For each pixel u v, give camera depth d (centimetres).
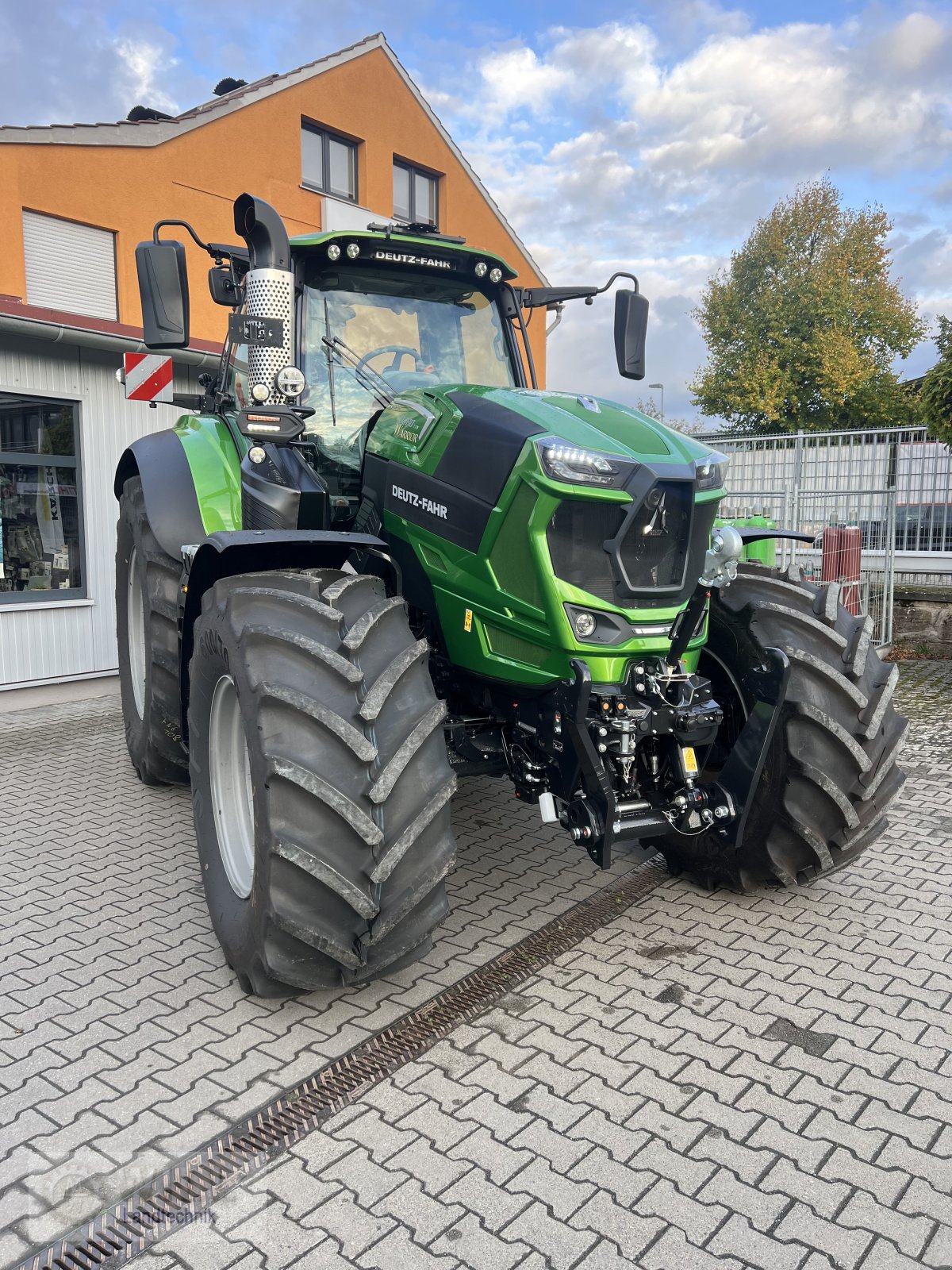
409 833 241
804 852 314
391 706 249
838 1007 273
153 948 312
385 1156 212
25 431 661
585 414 284
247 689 244
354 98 1549
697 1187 201
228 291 382
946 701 679
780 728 303
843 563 785
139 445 429
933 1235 187
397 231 356
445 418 297
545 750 280
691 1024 265
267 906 236
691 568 269
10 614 657
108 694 729
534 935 321
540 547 258
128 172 1203
